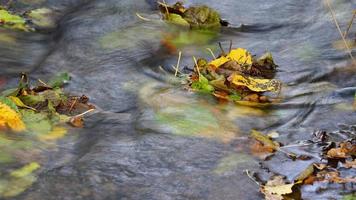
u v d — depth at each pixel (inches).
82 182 120.7
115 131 142.2
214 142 137.3
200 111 151.9
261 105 156.9
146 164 127.9
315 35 207.8
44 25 224.8
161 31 211.6
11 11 236.2
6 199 114.3
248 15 232.1
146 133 140.9
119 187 119.4
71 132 141.6
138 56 190.7
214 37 210.5
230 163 128.4
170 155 131.4
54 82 169.5
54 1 248.4
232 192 117.9
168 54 193.5
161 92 163.8
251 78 169.5
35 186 118.8
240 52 179.6
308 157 130.8
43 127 142.5
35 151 131.8
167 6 230.4
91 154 131.3
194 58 176.6
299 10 232.7
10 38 207.9
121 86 168.9
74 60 188.1
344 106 155.3
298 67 181.8
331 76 175.2
